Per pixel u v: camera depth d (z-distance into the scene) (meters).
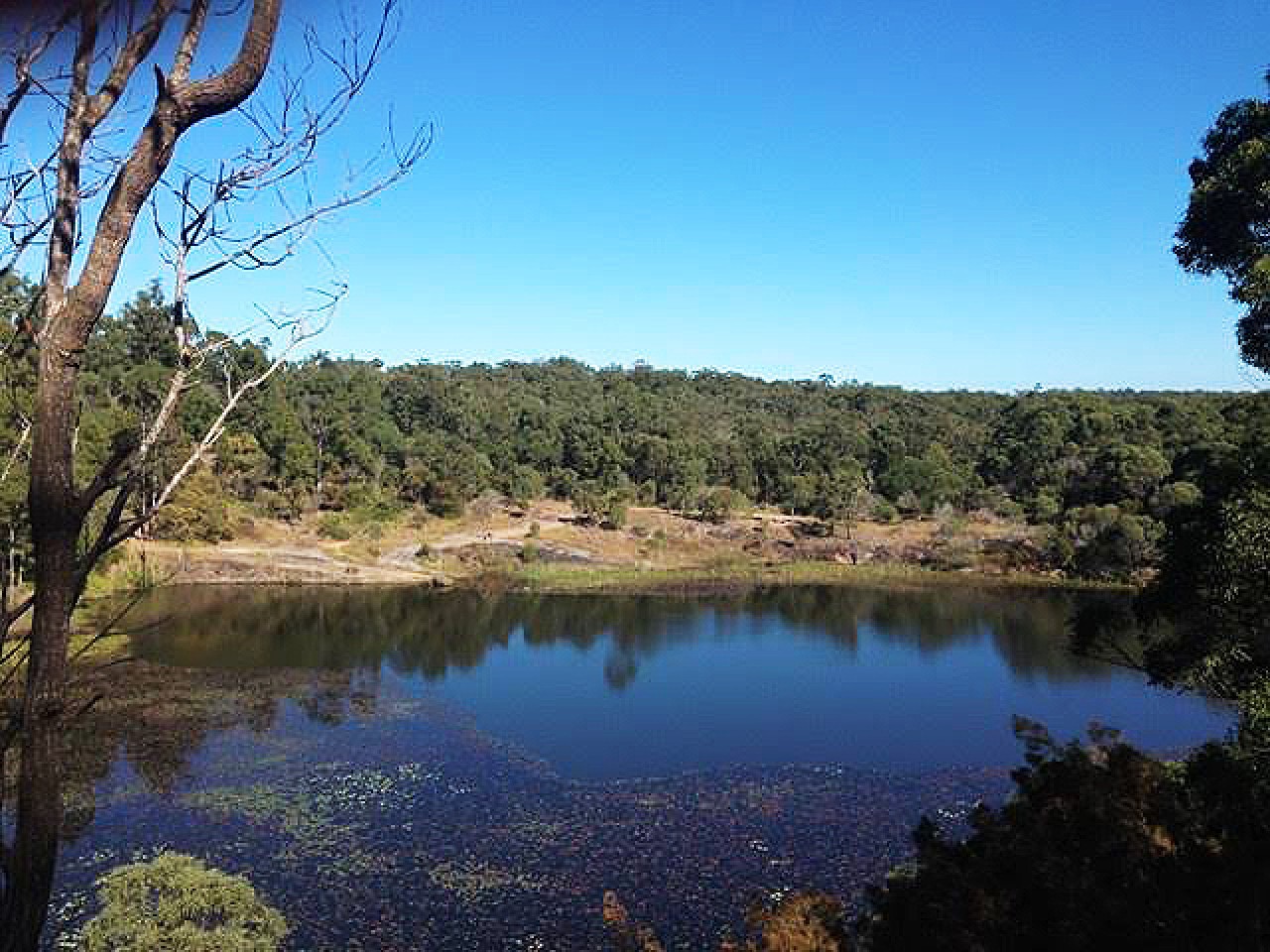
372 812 21.42
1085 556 31.02
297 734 26.55
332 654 37.41
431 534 66.75
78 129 2.76
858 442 89.69
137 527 2.78
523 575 59.06
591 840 20.53
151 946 11.92
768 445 87.81
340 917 16.62
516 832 20.75
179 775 22.77
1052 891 9.35
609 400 110.56
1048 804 10.86
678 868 19.30
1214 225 11.09
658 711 31.58
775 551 68.25
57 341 2.64
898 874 13.81
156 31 2.80
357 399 83.62
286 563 55.16
